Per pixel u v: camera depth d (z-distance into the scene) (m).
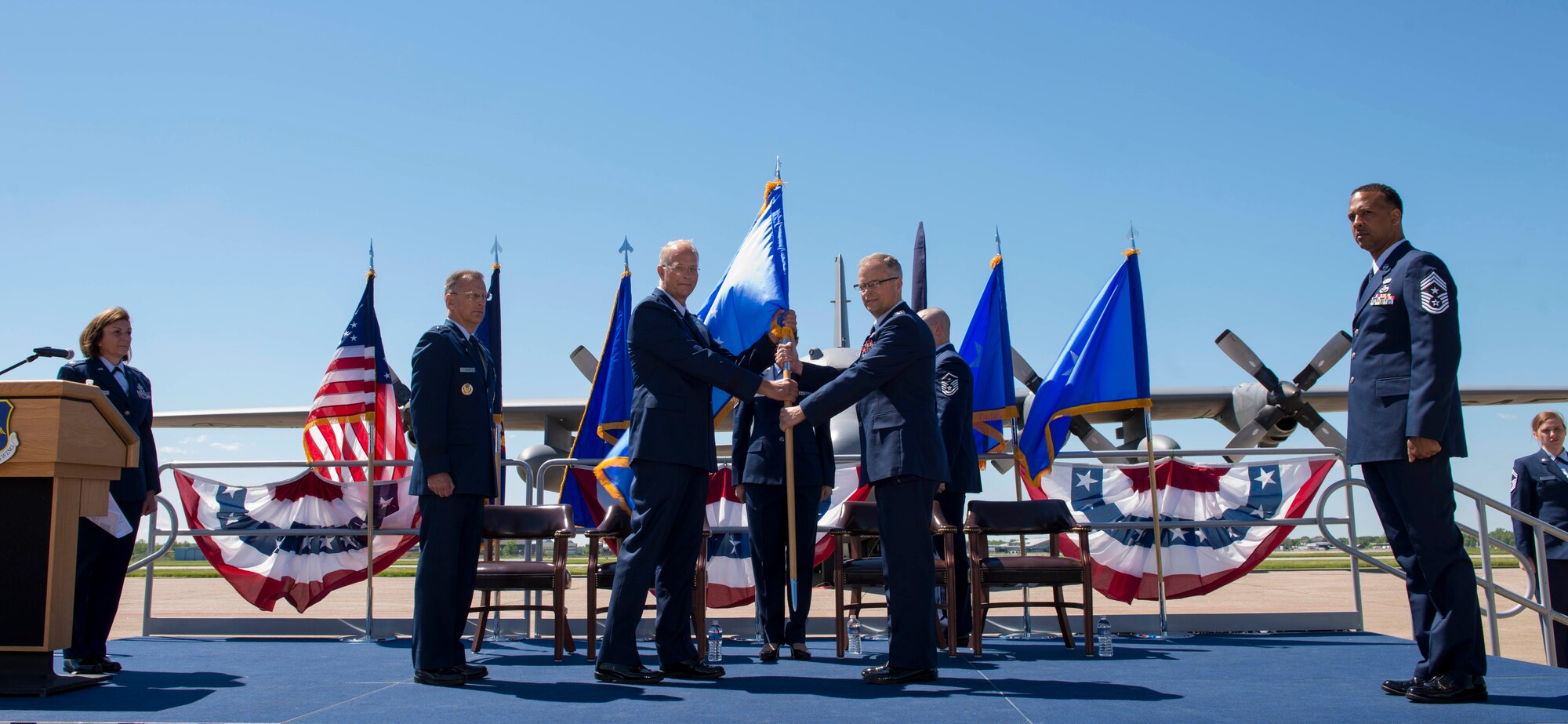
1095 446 13.88
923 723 3.25
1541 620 5.81
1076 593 12.81
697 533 4.48
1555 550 6.43
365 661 5.17
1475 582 3.77
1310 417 14.53
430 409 4.34
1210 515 6.81
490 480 4.53
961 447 5.89
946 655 5.43
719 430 6.82
